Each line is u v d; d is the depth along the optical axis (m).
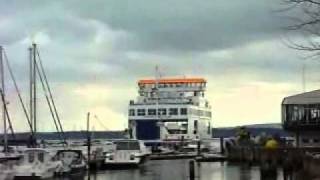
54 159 58.16
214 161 93.38
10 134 84.56
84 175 63.56
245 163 85.06
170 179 58.62
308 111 77.19
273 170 55.97
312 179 41.94
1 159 56.09
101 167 70.94
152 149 122.19
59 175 57.06
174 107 137.25
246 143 92.44
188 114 137.25
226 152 99.94
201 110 145.50
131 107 138.38
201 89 146.50
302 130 77.06
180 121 136.88
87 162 67.19
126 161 72.12
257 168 73.56
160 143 133.50
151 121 136.75
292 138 87.62
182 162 93.31
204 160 94.50
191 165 55.34
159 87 143.25
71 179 59.75
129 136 136.50
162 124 136.38
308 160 45.53
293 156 54.97
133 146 73.38
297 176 50.91
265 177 55.69
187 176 62.00
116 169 71.56
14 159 56.09
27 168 52.66
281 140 84.50
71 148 70.38
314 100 77.25
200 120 144.50
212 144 127.56
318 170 41.75
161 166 80.62
